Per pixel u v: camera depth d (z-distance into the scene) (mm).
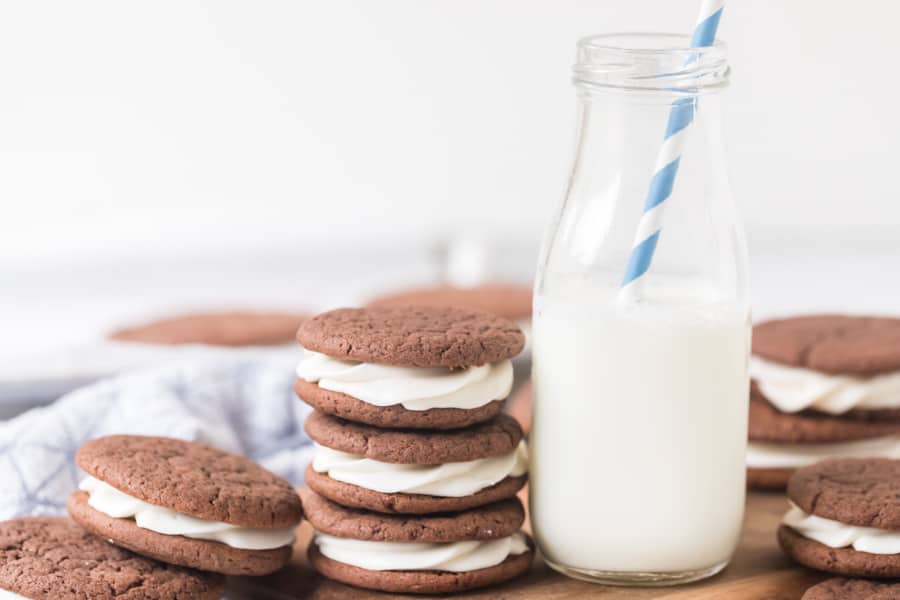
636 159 579
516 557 599
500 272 1473
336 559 593
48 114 1331
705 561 592
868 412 680
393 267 1478
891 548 585
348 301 1040
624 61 569
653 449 582
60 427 687
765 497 682
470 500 583
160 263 1402
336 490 584
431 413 575
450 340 576
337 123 1427
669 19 1405
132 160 1370
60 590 565
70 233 1364
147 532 581
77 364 794
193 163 1393
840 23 1413
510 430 592
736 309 587
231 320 977
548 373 591
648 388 579
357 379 579
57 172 1347
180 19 1353
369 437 579
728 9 1412
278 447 736
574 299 585
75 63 1328
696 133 581
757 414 690
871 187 1462
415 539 581
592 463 584
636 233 579
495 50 1436
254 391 750
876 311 1282
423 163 1459
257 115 1402
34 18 1305
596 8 1420
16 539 597
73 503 598
